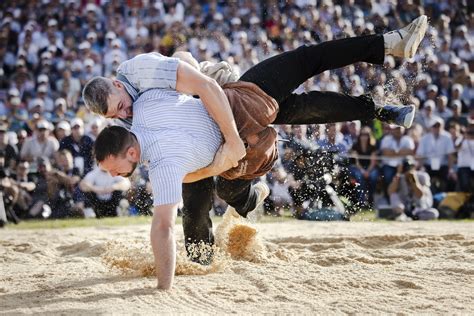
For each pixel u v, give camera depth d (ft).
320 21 111.14
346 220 77.10
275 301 29.68
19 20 122.72
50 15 122.42
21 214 80.48
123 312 27.76
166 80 32.07
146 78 32.40
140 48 114.42
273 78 34.71
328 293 31.01
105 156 30.48
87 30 120.37
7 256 46.96
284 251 42.57
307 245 48.32
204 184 37.63
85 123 94.07
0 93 108.88
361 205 84.74
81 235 59.57
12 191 79.10
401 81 57.26
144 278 35.29
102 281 34.76
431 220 79.41
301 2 115.24
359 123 89.25
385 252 42.75
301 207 78.74
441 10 117.50
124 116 32.73
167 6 122.31
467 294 30.27
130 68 33.01
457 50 113.19
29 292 32.58
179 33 114.62
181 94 32.68
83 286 33.42
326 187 79.10
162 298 30.14
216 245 41.83
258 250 41.83
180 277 35.32
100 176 81.15
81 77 110.42
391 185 83.97
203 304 29.17
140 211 82.38
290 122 36.76
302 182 79.56
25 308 29.30
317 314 27.14
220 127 31.96
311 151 80.12
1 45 119.14
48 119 95.30
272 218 77.71
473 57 112.47
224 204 82.02
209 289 31.83
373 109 37.58
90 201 81.46
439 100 98.32
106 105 32.19
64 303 29.96
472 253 41.57
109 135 30.53
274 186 79.56
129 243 45.62
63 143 83.41
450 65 106.52
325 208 77.71
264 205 79.82
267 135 34.27
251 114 33.40
